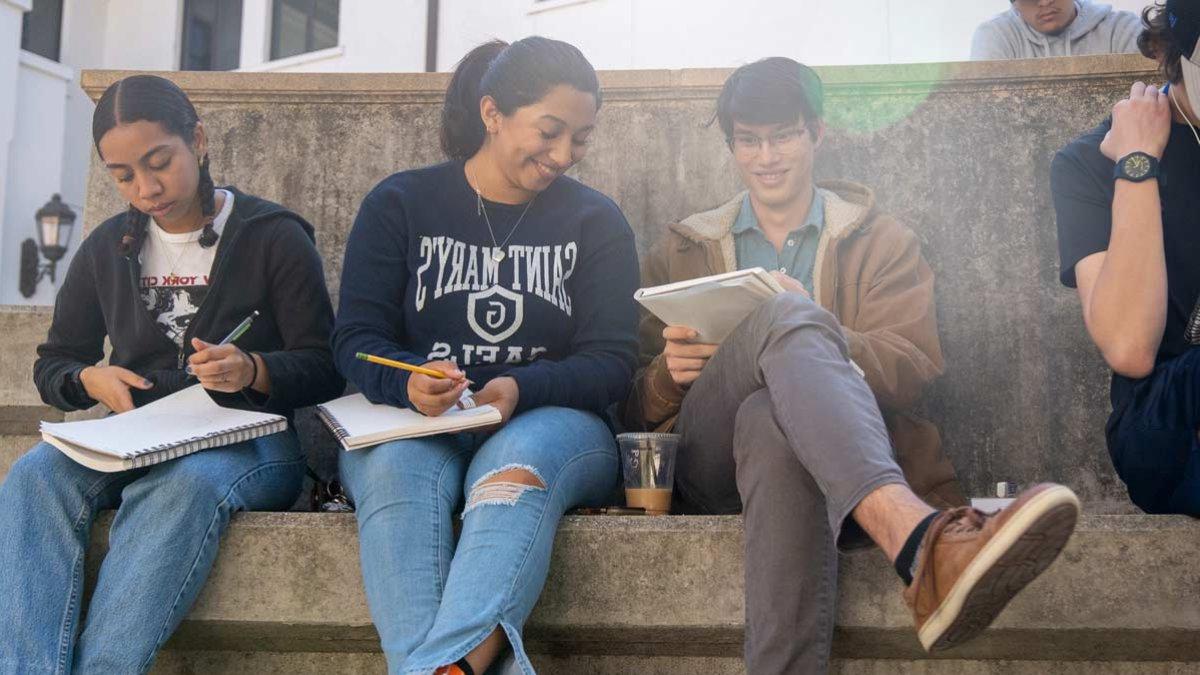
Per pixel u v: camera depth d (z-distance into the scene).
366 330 2.28
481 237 2.38
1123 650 2.02
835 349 1.81
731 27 7.92
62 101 10.39
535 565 1.85
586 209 2.43
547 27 8.82
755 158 2.56
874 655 2.10
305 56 10.22
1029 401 2.90
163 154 2.38
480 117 2.43
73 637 1.99
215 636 2.15
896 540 1.58
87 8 11.44
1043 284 2.96
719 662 2.14
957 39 6.95
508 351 2.33
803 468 1.79
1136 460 1.97
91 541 2.12
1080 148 2.21
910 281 2.53
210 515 2.05
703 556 1.99
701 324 2.08
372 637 2.11
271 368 2.35
